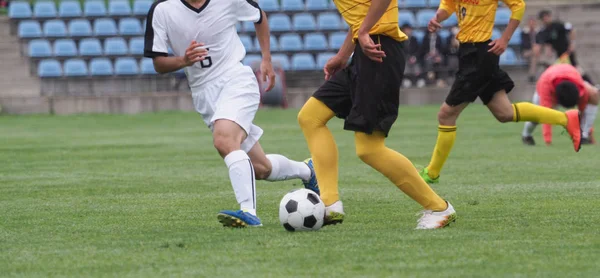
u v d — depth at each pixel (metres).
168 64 12.70
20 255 10.57
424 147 28.48
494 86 17.16
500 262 9.63
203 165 23.47
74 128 40.50
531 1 65.06
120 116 49.53
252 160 13.60
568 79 26.66
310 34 61.12
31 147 30.16
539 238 11.25
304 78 59.12
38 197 16.98
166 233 12.14
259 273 9.19
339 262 9.70
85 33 60.56
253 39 60.72
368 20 11.46
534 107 17.36
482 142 30.08
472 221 12.92
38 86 57.81
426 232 11.83
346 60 12.99
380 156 12.07
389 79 11.88
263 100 53.78
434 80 56.25
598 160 23.41
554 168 21.47
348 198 16.20
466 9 17.02
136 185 18.94
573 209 14.17
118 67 58.00
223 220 12.34
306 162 14.42
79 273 9.44
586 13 64.12
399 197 16.31
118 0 64.94
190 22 12.95
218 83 13.08
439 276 8.95
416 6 64.00
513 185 18.02
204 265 9.67
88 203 15.93
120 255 10.42
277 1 66.06
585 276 8.91
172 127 40.59
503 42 16.84
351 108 12.21
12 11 61.22
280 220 12.10
